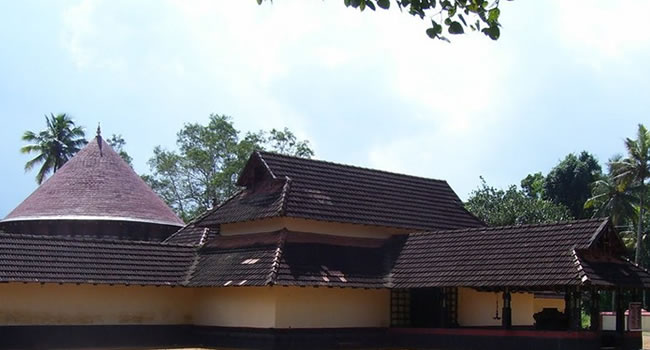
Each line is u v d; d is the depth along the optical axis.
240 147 55.56
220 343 27.47
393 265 28.33
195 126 58.22
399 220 30.33
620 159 55.88
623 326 25.19
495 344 25.02
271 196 28.44
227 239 29.58
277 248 26.42
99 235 35.41
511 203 54.09
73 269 25.55
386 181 32.28
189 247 29.58
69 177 37.22
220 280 26.64
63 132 61.38
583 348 23.36
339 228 29.02
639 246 54.47
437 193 33.66
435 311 28.33
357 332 27.66
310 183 29.31
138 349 26.22
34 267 24.78
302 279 25.53
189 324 28.75
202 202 57.78
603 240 24.69
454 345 26.20
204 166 56.94
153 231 36.88
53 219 35.12
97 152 38.59
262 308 26.17
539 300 34.44
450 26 9.54
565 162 65.19
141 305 27.52
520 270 24.48
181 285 27.69
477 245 26.89
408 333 27.72
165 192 57.84
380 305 28.55
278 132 56.91
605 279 23.23
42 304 25.30
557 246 24.67
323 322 26.84
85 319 26.12
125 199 36.94
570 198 64.31
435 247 28.08
